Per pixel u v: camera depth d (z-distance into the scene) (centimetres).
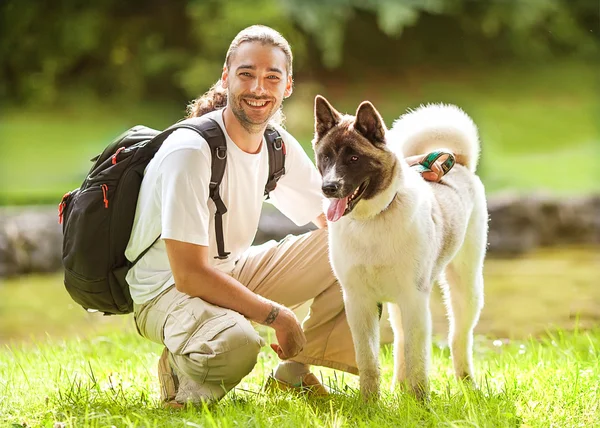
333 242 501
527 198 1383
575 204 1391
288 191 538
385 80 2447
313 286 529
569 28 2689
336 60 2295
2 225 1225
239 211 495
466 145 582
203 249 460
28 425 456
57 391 517
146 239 478
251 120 477
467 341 573
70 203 488
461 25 2569
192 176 459
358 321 504
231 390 511
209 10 2278
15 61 2391
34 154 1891
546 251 1331
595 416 462
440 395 506
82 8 2391
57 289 1134
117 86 2353
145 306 487
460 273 573
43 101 2345
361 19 2491
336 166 481
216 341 454
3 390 523
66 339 813
